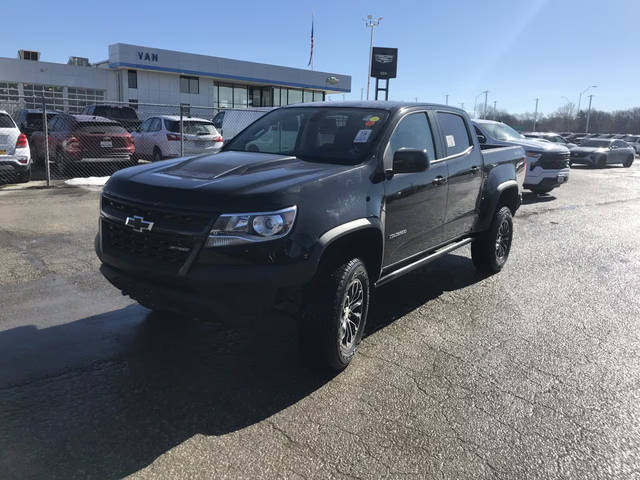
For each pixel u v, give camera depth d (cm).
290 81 4538
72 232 753
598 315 514
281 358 394
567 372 389
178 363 380
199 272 307
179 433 296
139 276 336
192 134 1539
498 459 284
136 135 1670
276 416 317
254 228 307
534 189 1362
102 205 369
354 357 400
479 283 605
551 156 1297
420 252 471
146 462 270
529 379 376
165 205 322
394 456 283
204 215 310
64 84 3578
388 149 411
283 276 311
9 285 527
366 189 377
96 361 377
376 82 3819
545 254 761
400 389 354
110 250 358
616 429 316
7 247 662
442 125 505
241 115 1823
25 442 282
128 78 3778
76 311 468
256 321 327
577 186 1706
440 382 366
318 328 346
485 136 1314
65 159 1309
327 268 351
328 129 438
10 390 333
